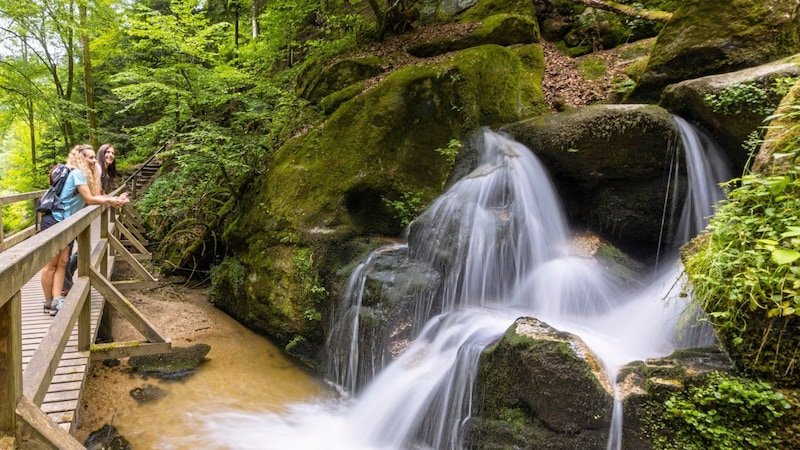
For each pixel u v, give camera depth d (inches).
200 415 163.6
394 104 243.3
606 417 106.6
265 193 262.8
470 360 142.5
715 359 108.7
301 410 174.9
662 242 204.5
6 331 63.7
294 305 222.2
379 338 179.0
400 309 180.7
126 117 676.1
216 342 225.1
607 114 199.8
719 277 104.9
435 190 241.6
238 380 192.7
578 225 233.1
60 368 132.5
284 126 311.4
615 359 130.9
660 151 192.5
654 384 104.7
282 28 382.0
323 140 256.4
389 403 161.5
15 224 652.7
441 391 148.3
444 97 245.1
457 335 165.9
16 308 65.6
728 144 183.9
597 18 308.5
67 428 104.5
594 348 139.8
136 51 478.0
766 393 91.9
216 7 552.4
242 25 571.2
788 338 92.5
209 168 281.9
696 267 118.0
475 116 249.6
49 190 159.8
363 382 185.0
